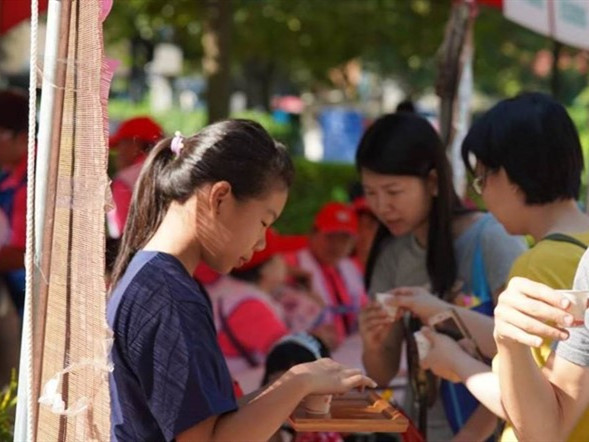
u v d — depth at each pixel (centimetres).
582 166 297
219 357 254
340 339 650
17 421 233
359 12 1169
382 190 382
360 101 2723
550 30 495
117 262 269
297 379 263
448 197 378
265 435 254
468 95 499
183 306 248
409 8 1153
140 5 1187
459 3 496
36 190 224
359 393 321
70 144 218
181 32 1351
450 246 376
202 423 245
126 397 249
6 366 591
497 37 1190
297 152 2080
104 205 210
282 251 732
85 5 215
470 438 342
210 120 1043
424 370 367
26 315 222
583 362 241
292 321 648
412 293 354
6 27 685
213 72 1041
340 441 361
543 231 295
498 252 365
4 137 579
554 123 290
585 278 243
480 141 299
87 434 215
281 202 269
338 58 1248
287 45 1236
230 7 1042
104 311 207
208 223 261
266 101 2227
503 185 296
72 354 218
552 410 245
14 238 575
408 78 2120
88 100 214
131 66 1783
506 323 231
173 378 243
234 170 259
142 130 636
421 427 371
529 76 2273
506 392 245
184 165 262
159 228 268
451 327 339
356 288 684
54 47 218
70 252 219
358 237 632
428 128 380
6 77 1698
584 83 2031
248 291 541
